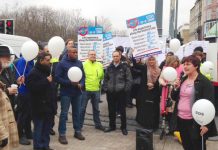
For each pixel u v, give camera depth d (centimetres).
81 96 597
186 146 410
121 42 1191
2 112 326
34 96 497
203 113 363
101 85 670
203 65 628
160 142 586
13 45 941
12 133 342
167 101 577
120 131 653
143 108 616
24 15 4056
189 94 394
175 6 1273
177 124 409
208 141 596
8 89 416
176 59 603
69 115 775
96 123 665
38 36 3978
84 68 642
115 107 643
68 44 564
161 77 580
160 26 979
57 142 570
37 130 507
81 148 546
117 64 623
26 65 546
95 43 740
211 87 387
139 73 771
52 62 582
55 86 526
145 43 634
